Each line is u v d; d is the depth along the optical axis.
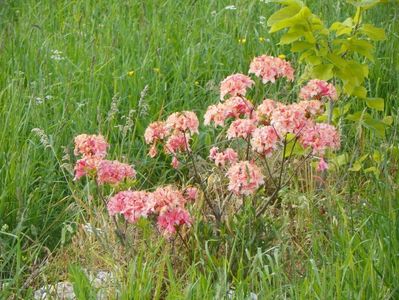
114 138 5.45
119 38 6.66
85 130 5.49
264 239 4.26
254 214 4.24
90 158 4.25
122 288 3.88
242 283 3.80
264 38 6.45
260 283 3.97
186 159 5.21
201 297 3.79
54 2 7.63
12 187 4.79
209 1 7.23
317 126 4.16
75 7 7.37
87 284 3.93
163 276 4.12
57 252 4.59
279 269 3.86
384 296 3.68
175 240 4.40
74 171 4.98
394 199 4.38
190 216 4.15
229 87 4.38
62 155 5.29
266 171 5.04
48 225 4.81
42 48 6.46
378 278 3.83
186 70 6.23
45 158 5.24
